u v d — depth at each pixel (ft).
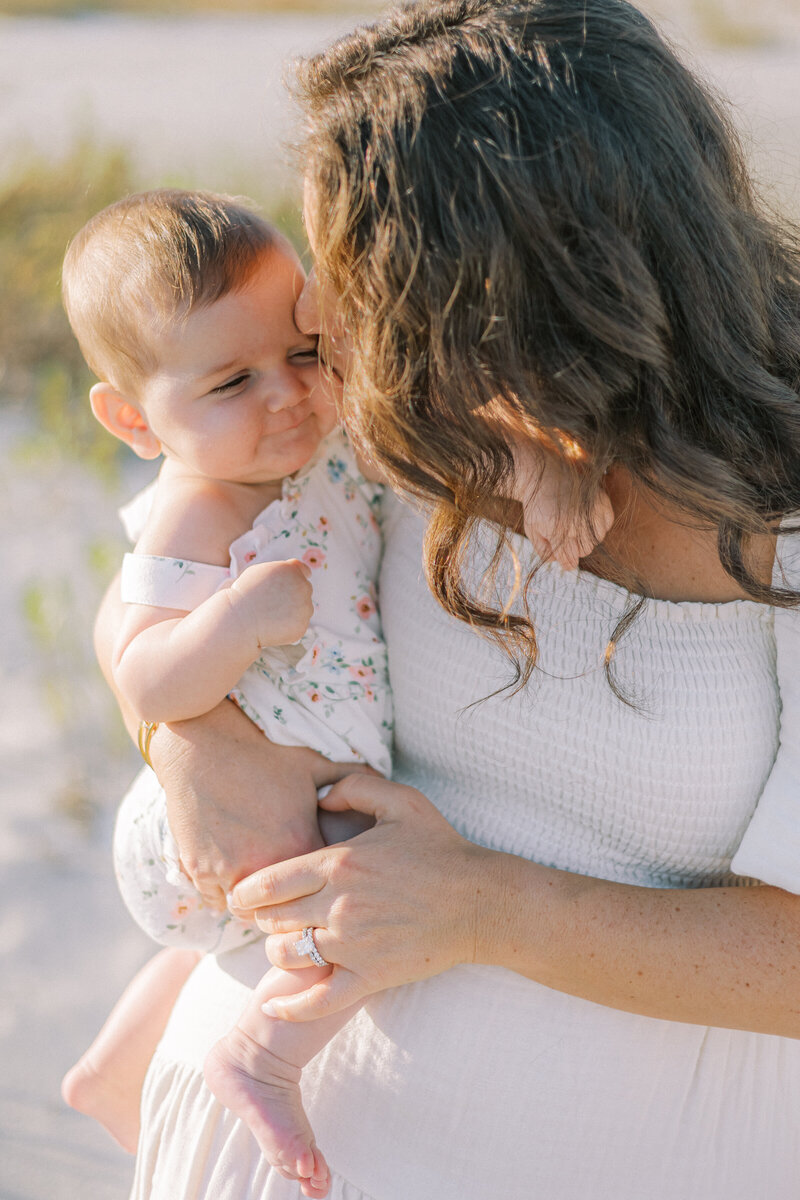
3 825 10.84
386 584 4.83
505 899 4.11
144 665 4.44
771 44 33.73
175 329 4.43
